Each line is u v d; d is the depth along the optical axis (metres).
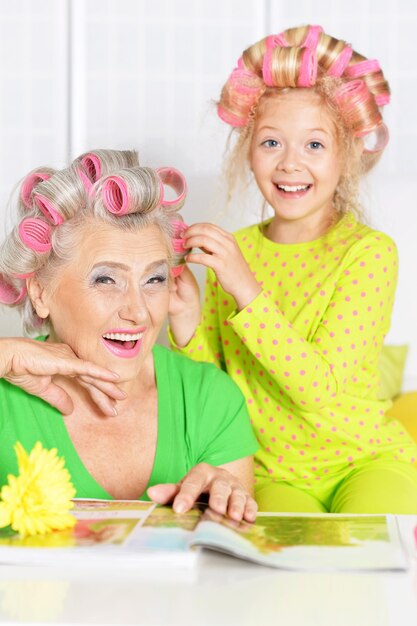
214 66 3.48
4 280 1.50
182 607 0.93
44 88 3.50
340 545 1.10
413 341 2.56
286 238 1.97
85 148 3.48
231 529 1.13
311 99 1.87
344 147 1.92
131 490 1.50
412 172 3.41
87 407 1.49
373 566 1.03
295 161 1.87
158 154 3.46
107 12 3.48
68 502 1.12
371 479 1.78
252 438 1.57
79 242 1.40
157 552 1.03
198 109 3.47
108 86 3.49
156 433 1.51
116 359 1.42
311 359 1.70
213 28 3.47
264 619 0.90
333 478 1.87
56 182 1.39
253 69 1.91
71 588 0.98
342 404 1.85
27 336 1.55
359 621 0.90
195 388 1.54
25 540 1.08
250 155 1.98
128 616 0.91
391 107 3.41
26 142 3.51
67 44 3.49
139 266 1.39
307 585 0.99
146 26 3.48
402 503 1.69
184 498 1.21
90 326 1.41
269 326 1.68
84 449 1.49
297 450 1.87
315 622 0.90
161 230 1.46
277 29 3.46
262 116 1.91
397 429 1.94
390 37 3.41
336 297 1.84
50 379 1.41
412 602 0.94
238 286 1.66
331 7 3.44
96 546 1.05
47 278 1.44
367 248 1.88
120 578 1.00
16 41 3.50
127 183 1.36
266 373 1.85
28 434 1.46
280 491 1.84
